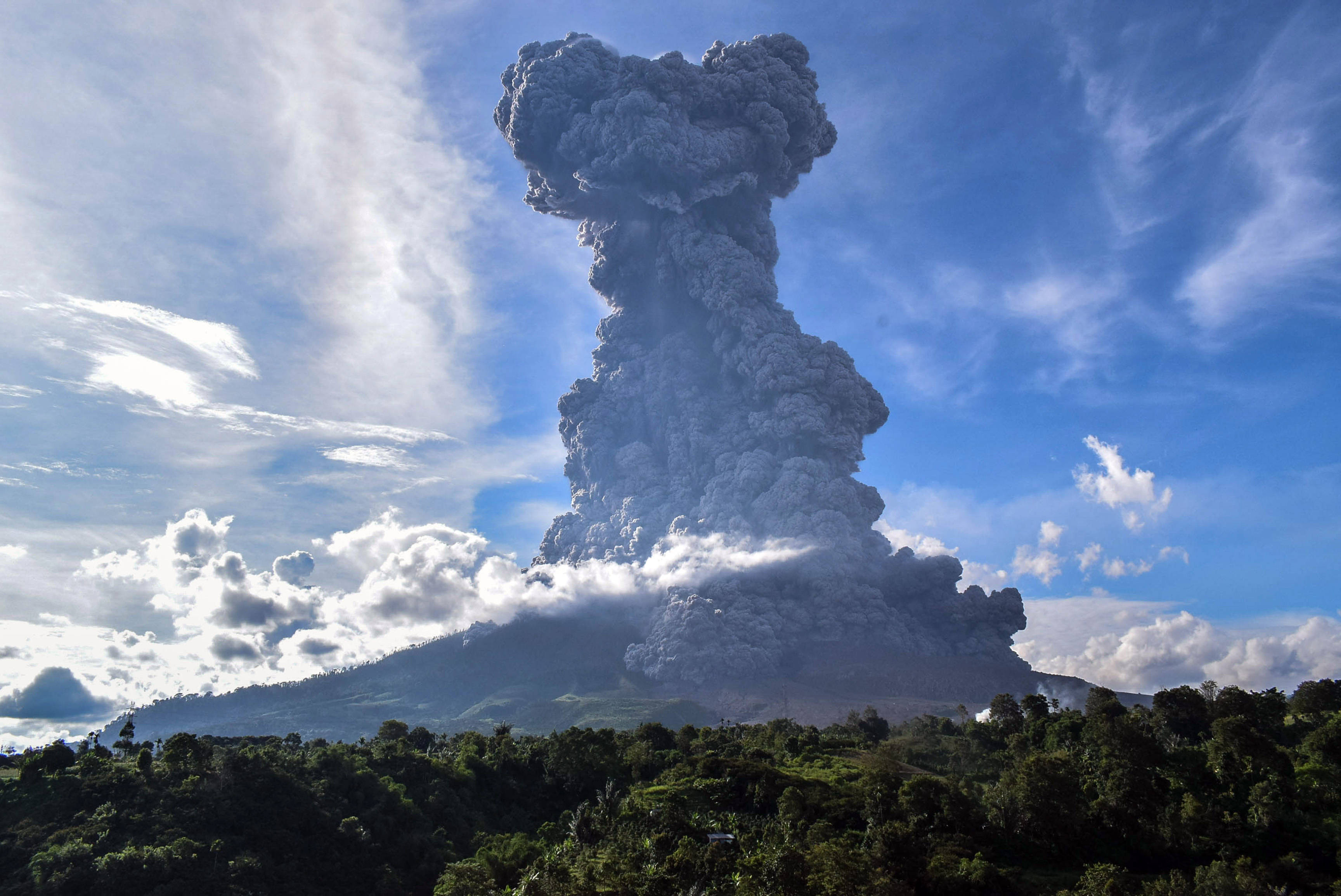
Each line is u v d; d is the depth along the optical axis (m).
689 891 65.50
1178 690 105.62
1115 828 78.31
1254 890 66.25
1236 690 104.50
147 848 75.69
